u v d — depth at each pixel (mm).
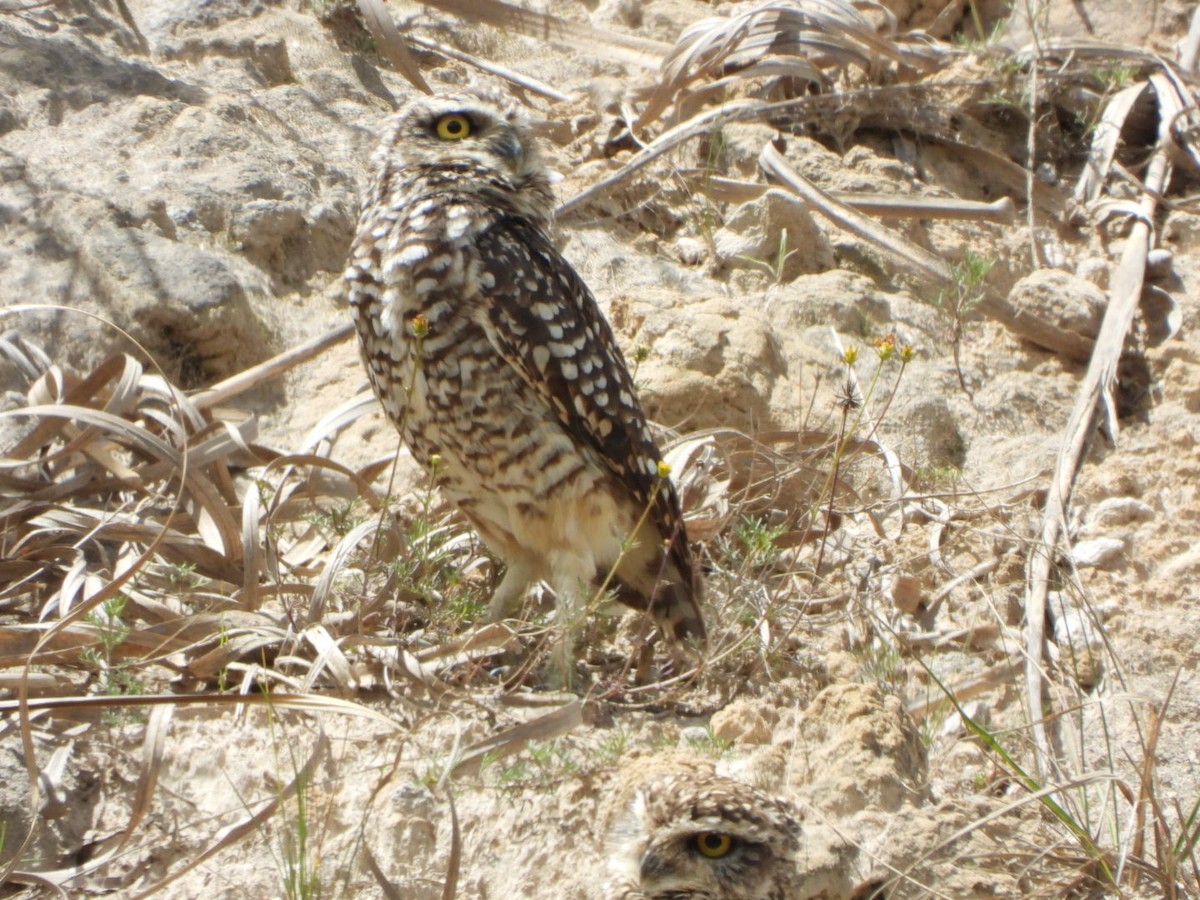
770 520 11391
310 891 7617
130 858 8148
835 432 11922
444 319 9758
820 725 8914
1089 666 10258
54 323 11422
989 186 15297
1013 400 12977
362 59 15047
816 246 13852
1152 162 15180
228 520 10094
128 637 9070
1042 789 8453
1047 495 11906
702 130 14242
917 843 8156
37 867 8094
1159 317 13750
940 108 15539
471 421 9898
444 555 10547
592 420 9906
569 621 9961
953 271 13227
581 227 13719
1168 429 12727
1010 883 8086
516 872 8203
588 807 8445
